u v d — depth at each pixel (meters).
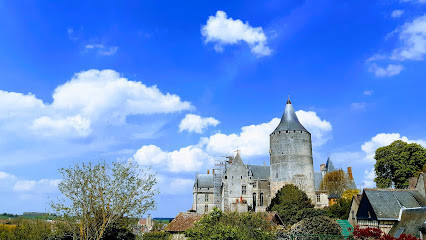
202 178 90.31
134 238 32.81
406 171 61.72
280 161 80.56
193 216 44.28
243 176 83.06
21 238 29.75
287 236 34.41
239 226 33.56
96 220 25.95
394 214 42.91
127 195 24.92
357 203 50.31
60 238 28.00
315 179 93.50
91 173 24.88
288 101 86.38
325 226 37.00
